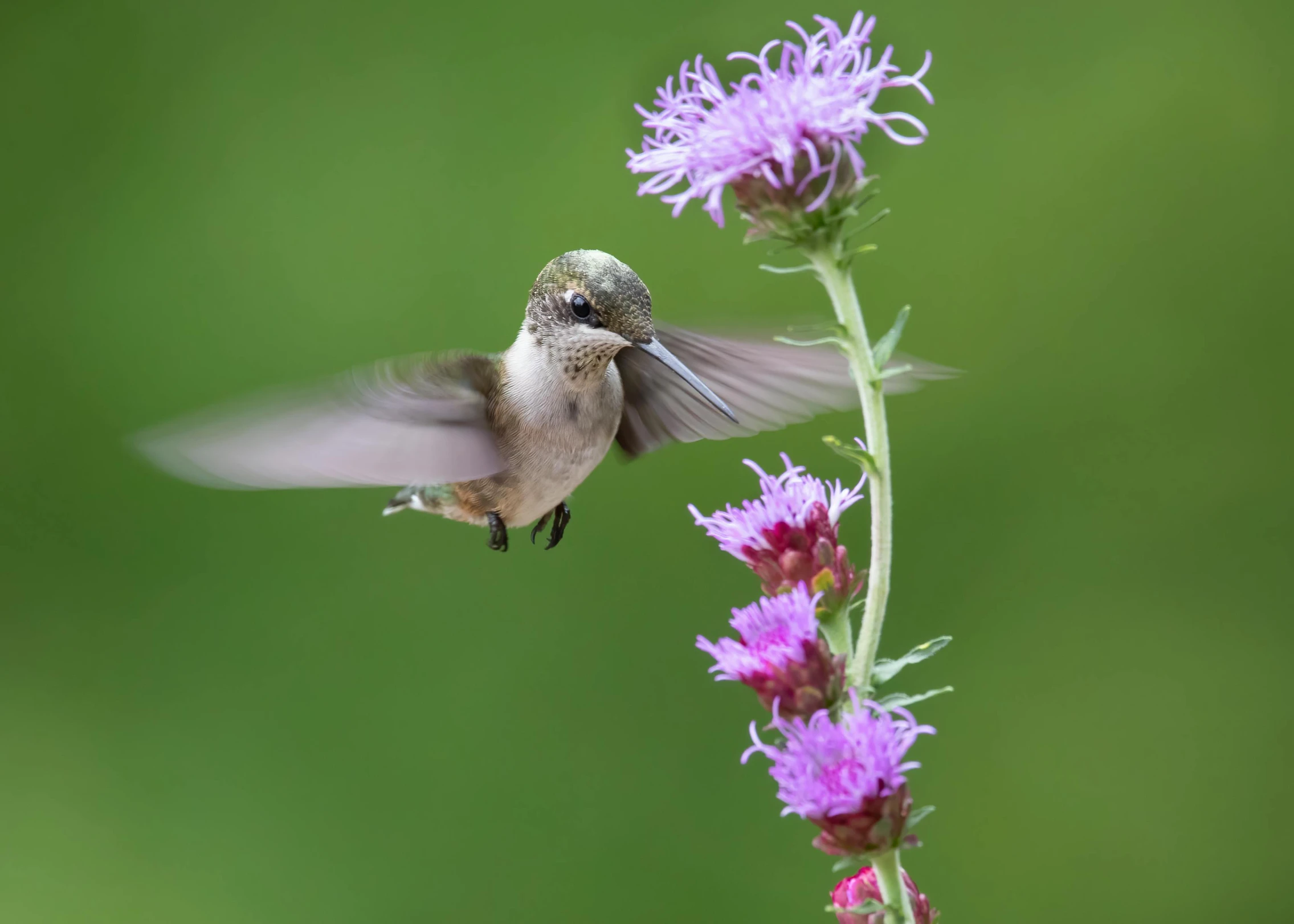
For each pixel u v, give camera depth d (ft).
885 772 5.58
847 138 5.60
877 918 5.63
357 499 6.60
